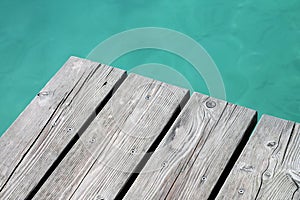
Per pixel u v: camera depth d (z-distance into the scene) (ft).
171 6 9.50
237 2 9.49
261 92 8.77
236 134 5.95
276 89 8.77
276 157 5.82
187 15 9.41
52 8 9.62
